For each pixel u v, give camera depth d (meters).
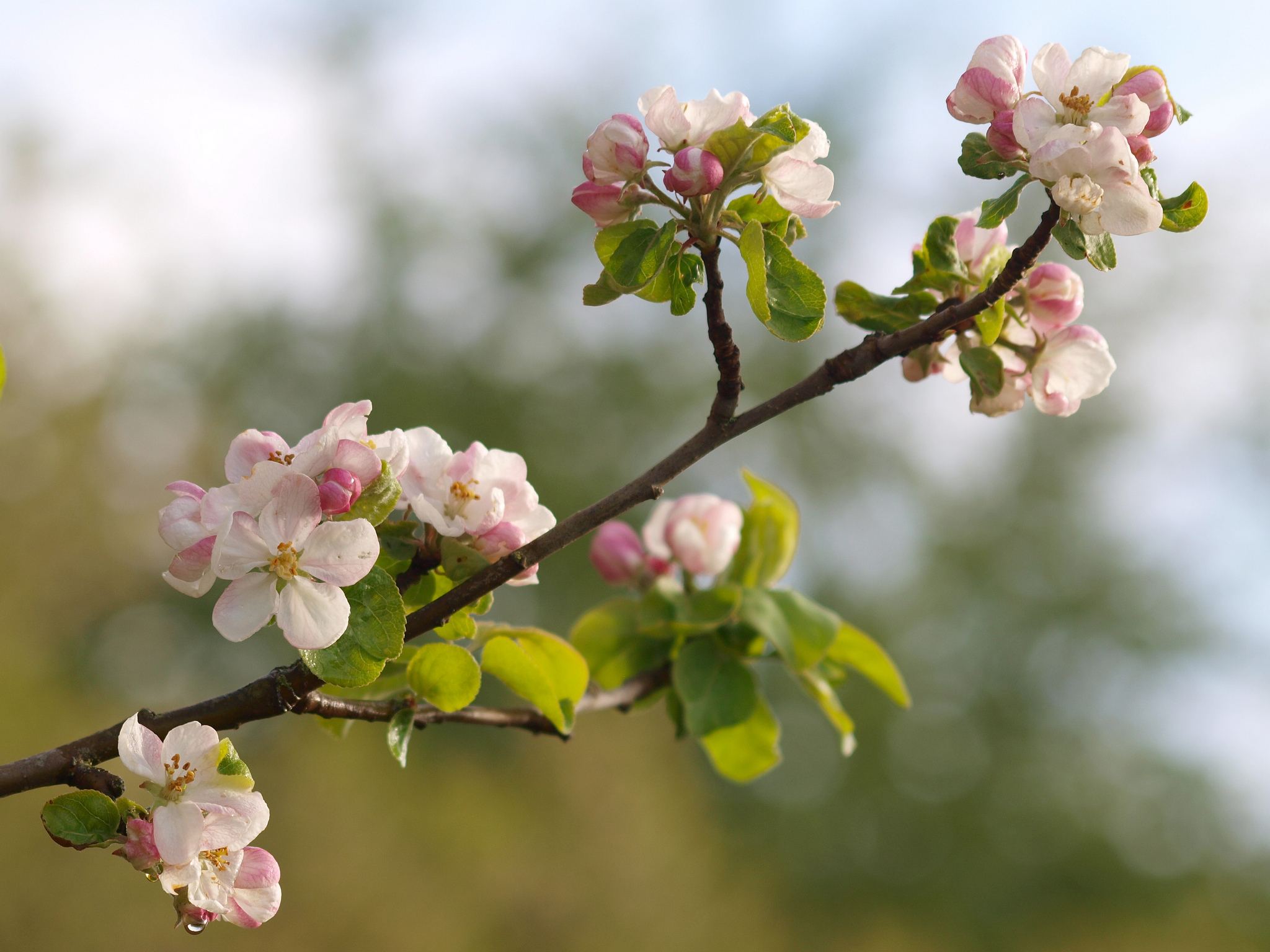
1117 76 1.36
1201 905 18.16
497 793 11.70
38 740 10.73
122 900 8.58
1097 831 18.33
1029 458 20.11
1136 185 1.26
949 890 18.19
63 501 14.12
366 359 18.48
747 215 1.46
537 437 18.14
